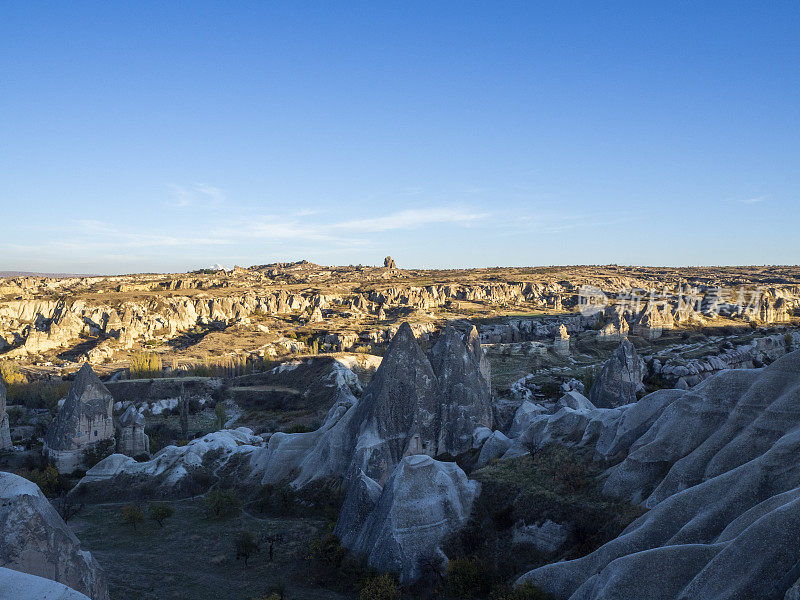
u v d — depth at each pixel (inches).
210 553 1731.1
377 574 1470.2
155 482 2426.2
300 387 4746.6
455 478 1716.3
